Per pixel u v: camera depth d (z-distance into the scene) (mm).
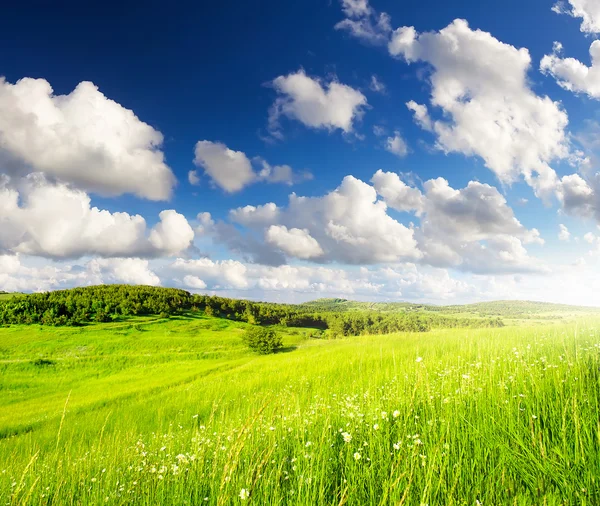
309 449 3830
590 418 3033
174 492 3697
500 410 3777
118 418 19281
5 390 55250
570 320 15852
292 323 164625
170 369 66438
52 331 121312
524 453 2783
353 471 3043
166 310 175625
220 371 40469
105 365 76688
